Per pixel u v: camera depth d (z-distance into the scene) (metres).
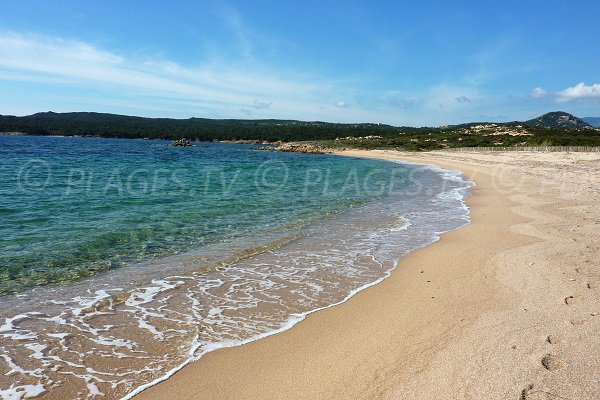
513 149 61.38
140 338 5.61
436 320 5.96
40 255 9.31
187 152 73.88
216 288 7.59
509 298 6.60
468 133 107.94
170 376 4.68
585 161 38.25
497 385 4.09
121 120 176.25
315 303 6.94
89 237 10.98
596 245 9.52
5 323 5.98
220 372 4.77
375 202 18.91
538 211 14.81
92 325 5.98
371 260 9.48
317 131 152.75
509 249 9.73
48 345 5.37
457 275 8.14
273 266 8.97
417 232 12.37
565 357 4.50
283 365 4.91
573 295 6.43
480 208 16.64
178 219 13.80
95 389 4.41
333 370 4.74
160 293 7.28
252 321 6.20
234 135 143.75
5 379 4.56
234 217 14.50
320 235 11.94
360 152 84.50
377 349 5.20
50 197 18.27
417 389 4.18
